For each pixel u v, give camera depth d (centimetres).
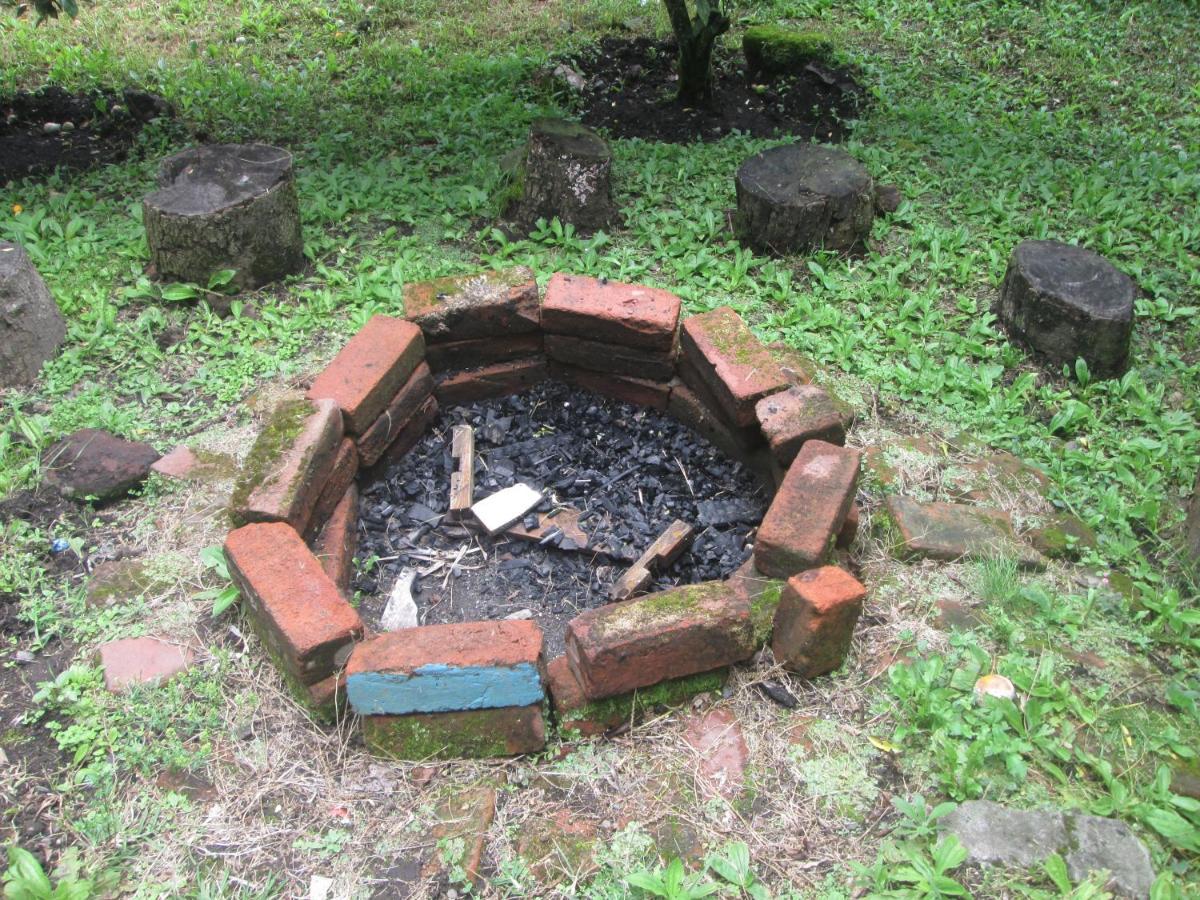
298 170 629
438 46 827
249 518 308
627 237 562
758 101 766
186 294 488
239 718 286
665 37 853
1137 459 406
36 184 614
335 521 345
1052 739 280
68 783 269
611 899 243
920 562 348
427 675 258
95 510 370
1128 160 682
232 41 838
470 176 616
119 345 461
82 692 294
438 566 359
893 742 280
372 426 366
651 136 700
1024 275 470
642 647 271
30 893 236
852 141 675
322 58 805
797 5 940
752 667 300
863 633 316
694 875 245
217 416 418
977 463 400
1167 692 301
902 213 585
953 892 237
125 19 867
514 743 273
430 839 256
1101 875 243
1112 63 859
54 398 429
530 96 748
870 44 876
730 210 584
